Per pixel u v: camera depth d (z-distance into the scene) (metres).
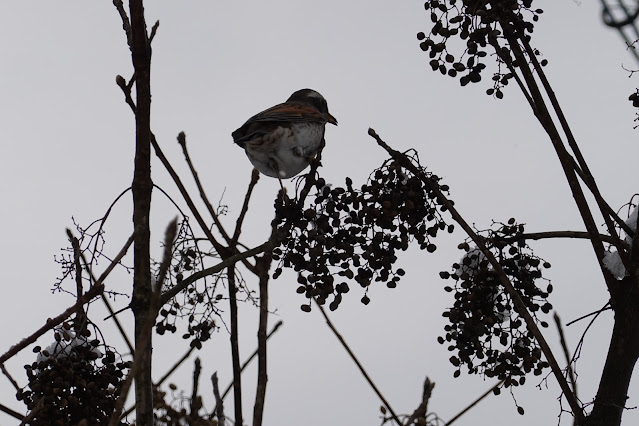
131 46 8.23
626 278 8.51
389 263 8.71
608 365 8.24
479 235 8.62
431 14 8.46
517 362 8.47
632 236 8.84
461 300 8.70
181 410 7.48
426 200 8.73
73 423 7.54
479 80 8.49
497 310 8.65
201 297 8.55
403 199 8.54
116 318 7.90
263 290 8.44
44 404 7.44
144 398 7.30
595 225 8.59
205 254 8.89
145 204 8.18
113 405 7.67
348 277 8.66
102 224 7.94
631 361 8.20
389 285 8.80
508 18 8.50
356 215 8.67
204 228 8.95
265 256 8.71
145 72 8.20
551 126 8.65
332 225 8.62
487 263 8.59
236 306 8.59
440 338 8.74
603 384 8.16
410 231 8.73
